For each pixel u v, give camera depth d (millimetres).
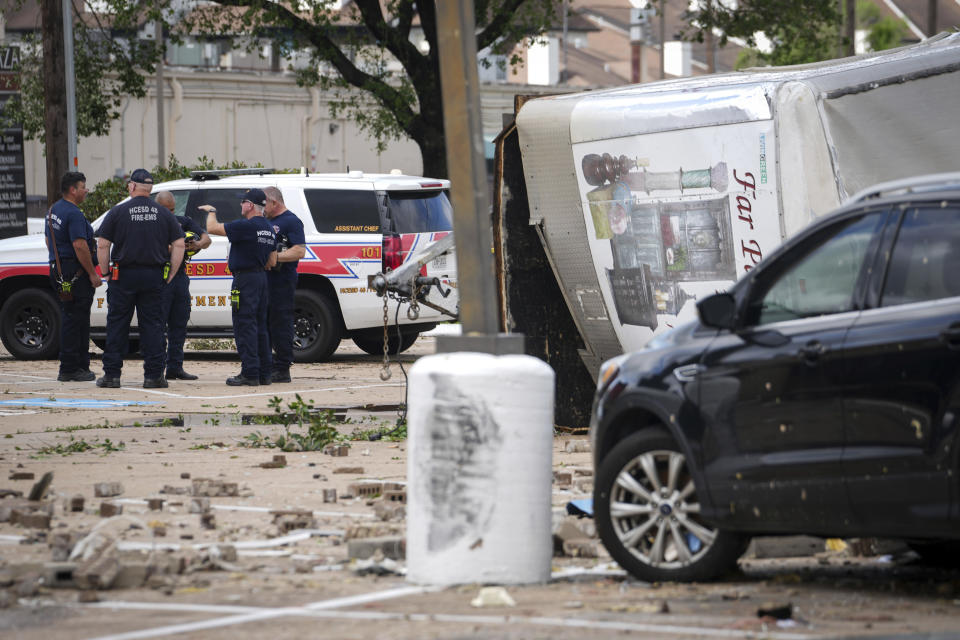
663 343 18453
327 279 52469
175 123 128250
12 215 70750
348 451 30312
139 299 43719
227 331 52719
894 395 15852
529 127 34094
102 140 124938
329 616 15547
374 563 18312
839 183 28484
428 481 17203
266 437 32469
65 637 14617
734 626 14875
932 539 15961
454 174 17688
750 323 17547
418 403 17266
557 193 33812
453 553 17141
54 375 48562
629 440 18125
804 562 19641
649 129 31531
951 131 29094
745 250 29953
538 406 17266
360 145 137750
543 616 15477
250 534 20734
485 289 17703
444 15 17578
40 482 23641
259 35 91000
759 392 16938
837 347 16375
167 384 44469
